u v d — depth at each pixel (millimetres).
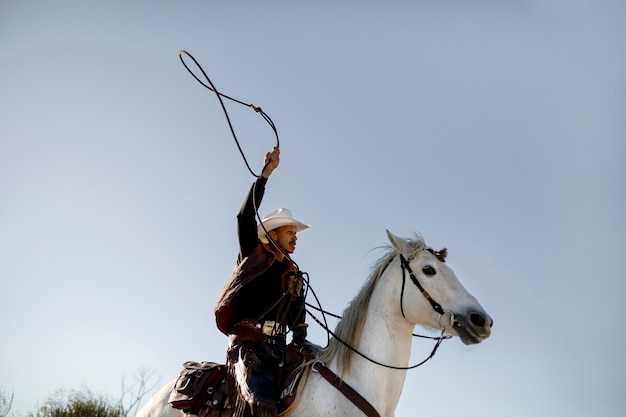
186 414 6160
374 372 5914
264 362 5934
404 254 6047
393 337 6004
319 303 6449
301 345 6367
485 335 5625
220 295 6168
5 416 12195
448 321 5719
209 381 6207
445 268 5957
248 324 6141
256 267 6203
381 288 6125
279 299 6234
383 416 5855
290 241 6680
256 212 6258
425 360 5930
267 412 5617
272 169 6363
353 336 6039
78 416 12953
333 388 5840
